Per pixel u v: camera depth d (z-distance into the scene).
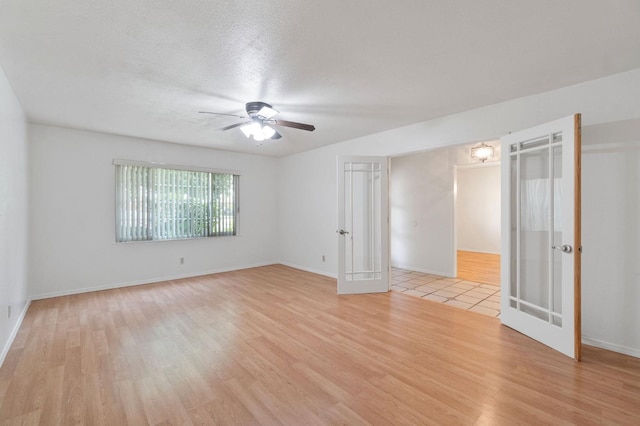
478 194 8.30
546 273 2.85
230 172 5.85
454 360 2.42
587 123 2.67
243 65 2.38
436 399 1.93
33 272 3.96
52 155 4.09
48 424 1.71
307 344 2.71
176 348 2.64
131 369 2.30
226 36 1.98
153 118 3.73
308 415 1.79
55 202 4.12
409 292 4.39
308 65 2.38
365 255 4.62
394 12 1.74
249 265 6.20
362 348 2.63
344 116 3.67
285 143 5.22
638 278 2.46
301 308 3.69
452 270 5.37
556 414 1.78
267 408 1.86
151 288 4.59
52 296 4.10
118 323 3.21
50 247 4.09
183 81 2.66
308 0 1.62
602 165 2.60
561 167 2.65
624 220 2.51
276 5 1.67
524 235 3.04
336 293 4.34
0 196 2.42
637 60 2.31
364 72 2.51
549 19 1.81
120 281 4.66
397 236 6.25
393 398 1.95
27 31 1.91
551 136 2.64
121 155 4.62
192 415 1.79
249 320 3.29
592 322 2.65
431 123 3.81
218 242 5.75
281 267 6.23
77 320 3.29
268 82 2.69
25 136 3.59
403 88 2.83
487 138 3.31
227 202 5.88
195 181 5.43
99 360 2.43
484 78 2.62
